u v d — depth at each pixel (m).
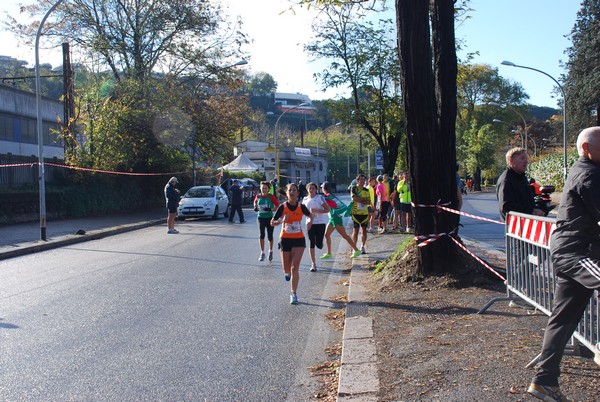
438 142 8.98
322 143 96.81
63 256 14.94
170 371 5.84
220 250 15.69
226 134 37.16
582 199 4.24
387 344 6.09
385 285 9.21
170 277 11.41
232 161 57.00
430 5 9.33
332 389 5.27
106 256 14.78
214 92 37.19
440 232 8.96
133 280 11.10
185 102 34.44
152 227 24.19
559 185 45.03
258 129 98.44
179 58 35.41
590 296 4.43
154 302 9.09
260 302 9.05
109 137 31.06
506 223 7.24
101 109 31.45
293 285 9.00
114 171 30.92
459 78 24.70
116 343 6.84
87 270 12.44
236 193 25.67
